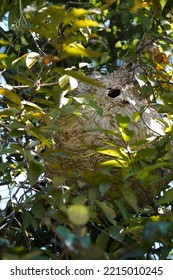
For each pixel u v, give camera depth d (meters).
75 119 9.28
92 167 9.01
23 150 7.73
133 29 11.27
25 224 8.20
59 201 7.68
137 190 8.83
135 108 9.40
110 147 9.02
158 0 9.66
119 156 7.80
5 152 7.82
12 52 10.35
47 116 8.00
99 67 11.05
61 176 7.55
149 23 9.77
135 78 9.48
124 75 9.87
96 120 9.27
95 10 6.73
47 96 8.70
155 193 8.24
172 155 8.92
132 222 7.86
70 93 9.48
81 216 5.32
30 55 8.66
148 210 8.28
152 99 9.41
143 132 9.14
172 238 8.36
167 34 10.23
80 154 9.06
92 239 8.83
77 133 9.16
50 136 9.04
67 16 6.77
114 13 10.12
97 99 9.58
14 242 8.72
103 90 9.69
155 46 10.03
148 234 5.87
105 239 7.72
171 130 8.51
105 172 6.85
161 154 8.62
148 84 9.47
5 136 8.19
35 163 7.69
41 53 9.02
